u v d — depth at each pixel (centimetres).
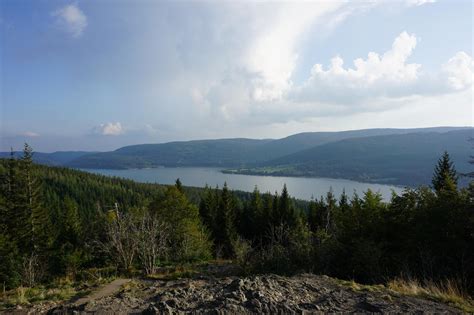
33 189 3047
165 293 655
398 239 1362
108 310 563
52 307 648
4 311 620
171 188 3531
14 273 2231
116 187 9638
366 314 522
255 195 5338
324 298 606
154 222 1883
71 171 11525
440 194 1311
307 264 1187
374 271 1085
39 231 2923
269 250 1298
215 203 4891
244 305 549
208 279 969
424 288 719
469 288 851
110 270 1742
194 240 2758
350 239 1308
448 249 1119
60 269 2595
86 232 3178
